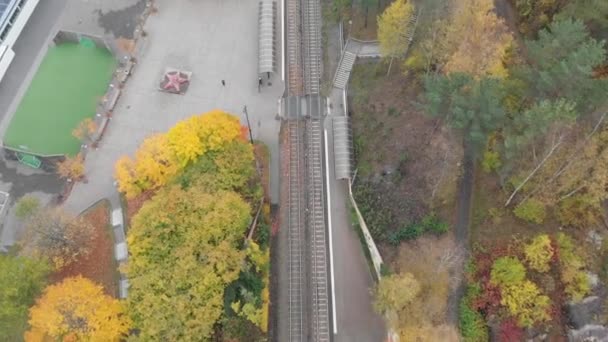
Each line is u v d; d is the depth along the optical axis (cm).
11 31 7044
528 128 4369
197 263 4938
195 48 6956
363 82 6325
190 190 5244
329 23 6862
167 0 7300
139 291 4897
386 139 5769
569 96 4412
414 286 4472
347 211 5688
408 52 6069
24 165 6444
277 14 7038
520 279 4441
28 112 6850
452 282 4781
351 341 5109
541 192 4681
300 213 5775
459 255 4872
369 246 5334
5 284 4900
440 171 5284
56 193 6244
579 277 4400
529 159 4691
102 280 5550
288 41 6819
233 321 4759
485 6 5009
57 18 7325
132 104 6625
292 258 5559
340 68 6512
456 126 4394
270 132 6297
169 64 6862
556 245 4572
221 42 6988
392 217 5322
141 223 5156
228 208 5122
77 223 5509
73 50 7206
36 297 5172
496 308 4553
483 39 5006
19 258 5178
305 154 6097
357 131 6022
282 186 5953
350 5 6838
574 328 4344
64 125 6769
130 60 6856
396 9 5419
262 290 5184
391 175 5547
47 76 7056
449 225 5038
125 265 5088
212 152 5534
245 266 5019
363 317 5194
